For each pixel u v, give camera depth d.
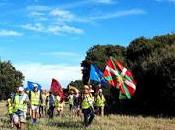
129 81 25.77
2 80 95.06
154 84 41.12
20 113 22.03
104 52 69.62
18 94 22.19
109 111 45.12
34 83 27.36
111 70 25.67
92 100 23.78
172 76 38.16
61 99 34.72
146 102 43.03
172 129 24.12
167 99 39.06
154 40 49.00
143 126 25.09
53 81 34.25
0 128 22.92
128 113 42.06
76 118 29.62
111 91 49.59
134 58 50.56
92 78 28.38
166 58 39.25
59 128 22.88
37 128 22.81
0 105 64.00
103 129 22.44
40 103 32.56
